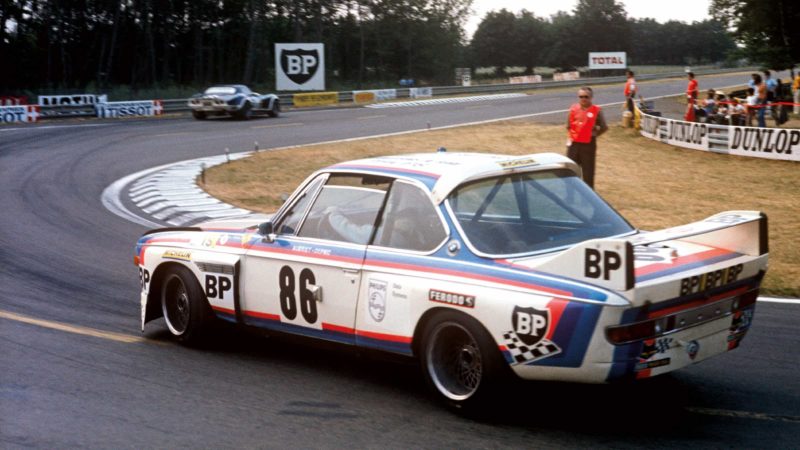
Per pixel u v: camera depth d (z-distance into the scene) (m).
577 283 3.92
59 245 10.09
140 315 6.92
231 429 4.28
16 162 19.11
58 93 45.97
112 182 16.47
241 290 5.46
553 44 137.75
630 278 3.79
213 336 5.89
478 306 4.14
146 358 5.63
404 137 26.19
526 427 4.23
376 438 4.12
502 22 137.88
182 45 73.12
